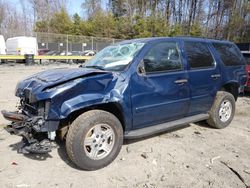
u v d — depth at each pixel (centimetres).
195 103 501
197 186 344
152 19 4416
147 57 427
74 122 363
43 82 361
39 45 2906
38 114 353
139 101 411
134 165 395
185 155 433
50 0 5634
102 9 5647
